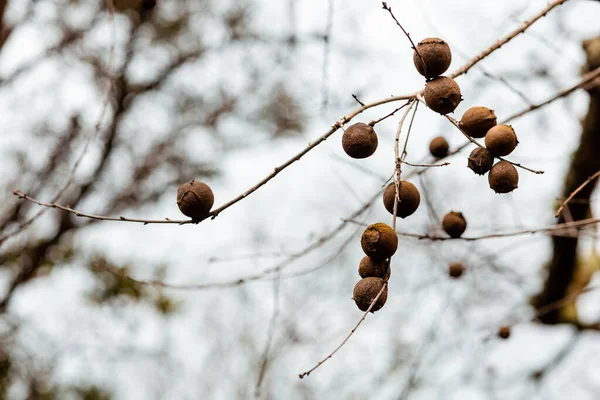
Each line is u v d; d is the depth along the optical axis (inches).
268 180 77.2
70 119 208.5
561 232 134.5
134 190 231.6
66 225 218.5
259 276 118.3
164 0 223.9
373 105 77.7
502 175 74.9
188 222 76.2
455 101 73.9
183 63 236.5
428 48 74.7
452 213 101.1
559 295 191.8
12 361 213.5
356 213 112.7
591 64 153.0
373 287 67.7
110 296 220.4
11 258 214.1
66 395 221.9
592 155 168.7
